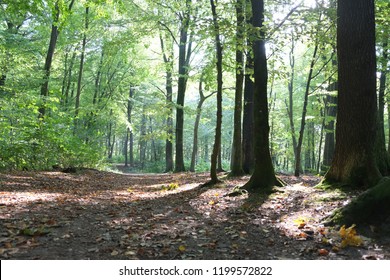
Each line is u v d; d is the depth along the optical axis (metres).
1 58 15.37
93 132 21.00
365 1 7.28
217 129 10.25
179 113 20.41
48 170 14.09
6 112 13.27
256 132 8.73
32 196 7.74
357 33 7.25
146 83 28.39
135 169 36.16
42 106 15.23
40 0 10.55
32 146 13.71
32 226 5.26
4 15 17.59
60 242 4.67
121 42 16.92
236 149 12.48
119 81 27.20
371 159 7.12
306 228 5.31
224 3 10.63
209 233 5.32
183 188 10.84
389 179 5.40
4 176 10.31
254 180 8.60
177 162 20.38
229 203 7.57
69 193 8.85
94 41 23.72
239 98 12.29
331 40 10.98
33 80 16.36
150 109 19.77
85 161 18.44
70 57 26.27
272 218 6.11
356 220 5.20
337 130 7.56
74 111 20.91
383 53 15.15
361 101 7.22
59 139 15.09
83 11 21.08
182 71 20.55
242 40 8.55
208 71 11.74
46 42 20.91
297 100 28.84
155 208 7.34
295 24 9.34
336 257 4.31
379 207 5.21
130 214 6.58
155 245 4.67
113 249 4.46
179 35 21.39
